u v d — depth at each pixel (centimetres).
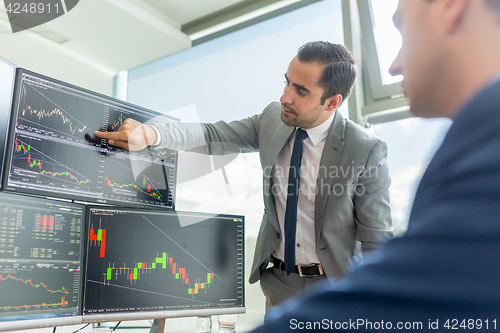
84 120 125
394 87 205
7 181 106
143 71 301
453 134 23
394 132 195
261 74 250
